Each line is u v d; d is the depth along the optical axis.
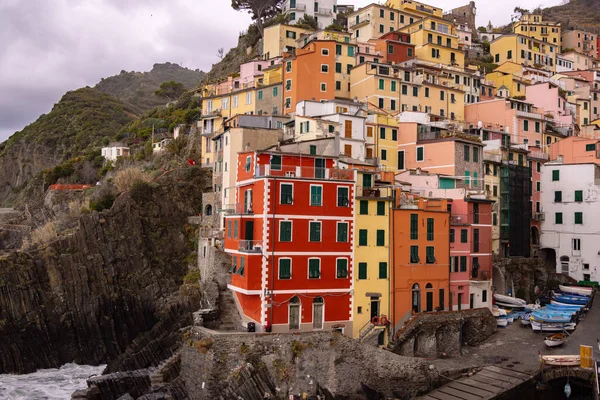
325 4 159.12
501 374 56.97
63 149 179.75
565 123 124.38
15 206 142.50
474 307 72.81
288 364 53.59
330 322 60.59
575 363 56.66
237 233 61.88
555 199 96.38
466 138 87.38
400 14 147.25
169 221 93.38
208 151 103.19
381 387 55.25
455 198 74.69
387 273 64.06
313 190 60.78
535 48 164.25
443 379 56.84
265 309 57.62
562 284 90.75
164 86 194.00
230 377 50.81
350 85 112.00
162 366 59.75
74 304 79.50
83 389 59.78
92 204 98.00
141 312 83.94
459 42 156.75
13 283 76.06
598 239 90.94
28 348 74.75
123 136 151.88
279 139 84.31
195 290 77.88
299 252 59.59
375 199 63.69
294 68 107.06
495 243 88.88
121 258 85.81
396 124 92.19
